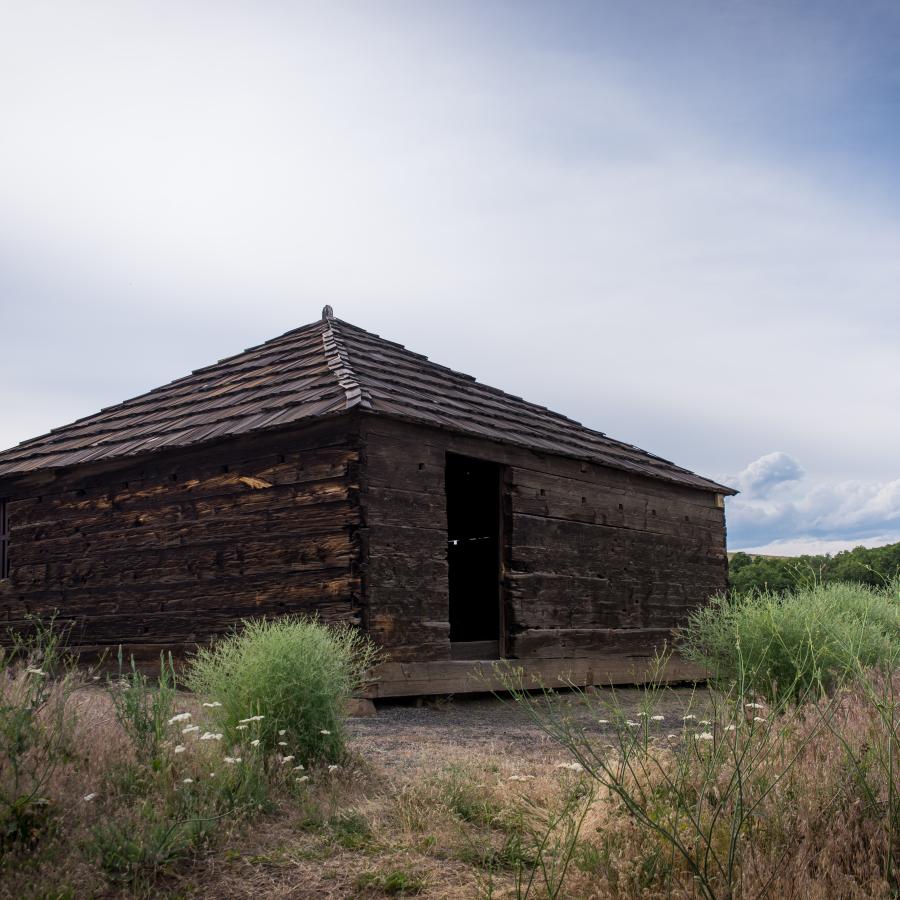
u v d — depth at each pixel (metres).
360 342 15.60
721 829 4.20
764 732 4.80
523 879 4.19
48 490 13.59
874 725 4.89
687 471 17.91
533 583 12.44
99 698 7.09
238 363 16.31
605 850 4.09
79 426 16.34
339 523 10.26
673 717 9.02
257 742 5.55
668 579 15.27
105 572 12.60
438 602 10.85
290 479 10.80
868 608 9.16
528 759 6.61
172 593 11.75
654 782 4.78
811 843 3.97
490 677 11.23
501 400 16.47
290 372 13.73
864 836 4.04
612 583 13.97
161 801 4.83
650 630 14.53
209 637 11.16
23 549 13.69
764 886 3.60
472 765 6.11
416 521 10.77
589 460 13.68
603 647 13.47
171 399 15.62
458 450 11.55
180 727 5.98
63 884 3.99
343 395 10.81
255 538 11.00
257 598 10.82
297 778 5.51
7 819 4.43
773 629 7.88
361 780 5.80
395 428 10.73
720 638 8.88
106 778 5.05
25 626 13.36
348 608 10.00
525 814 5.01
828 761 4.50
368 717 9.35
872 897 3.57
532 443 12.80
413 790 5.52
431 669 10.54
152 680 11.59
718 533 16.98
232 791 5.10
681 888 3.80
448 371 17.05
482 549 16.25
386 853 4.59
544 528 12.82
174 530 11.91
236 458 11.42
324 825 4.95
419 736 8.03
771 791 4.25
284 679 6.23
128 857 4.23
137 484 12.48
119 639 12.23
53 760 4.96
